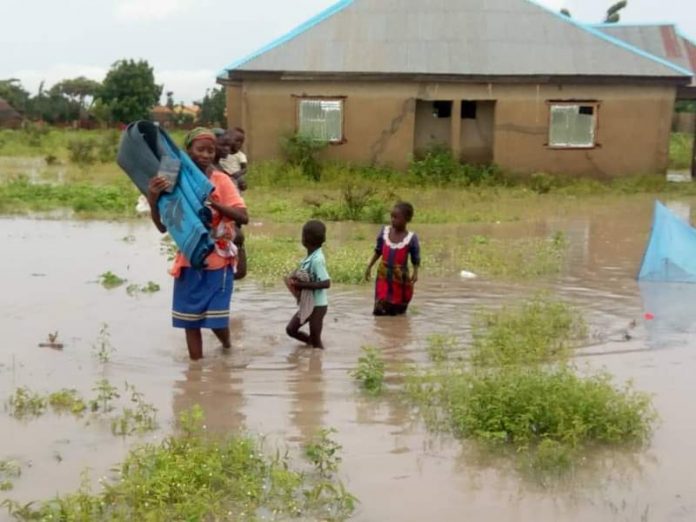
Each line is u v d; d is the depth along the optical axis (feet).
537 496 14.82
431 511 14.19
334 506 14.23
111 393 19.61
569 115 79.71
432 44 81.00
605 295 31.99
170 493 14.29
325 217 55.42
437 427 17.93
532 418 17.31
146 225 51.16
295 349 24.21
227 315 23.21
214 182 22.95
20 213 56.24
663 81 78.89
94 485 14.96
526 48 80.74
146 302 29.68
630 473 15.72
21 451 16.44
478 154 83.35
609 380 19.70
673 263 35.19
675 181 85.46
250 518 13.73
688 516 14.11
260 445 16.81
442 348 23.77
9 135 151.53
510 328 25.71
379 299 28.45
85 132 171.63
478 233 49.73
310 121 80.59
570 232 50.16
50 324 26.45
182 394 20.01
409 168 79.77
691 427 17.90
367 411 18.93
